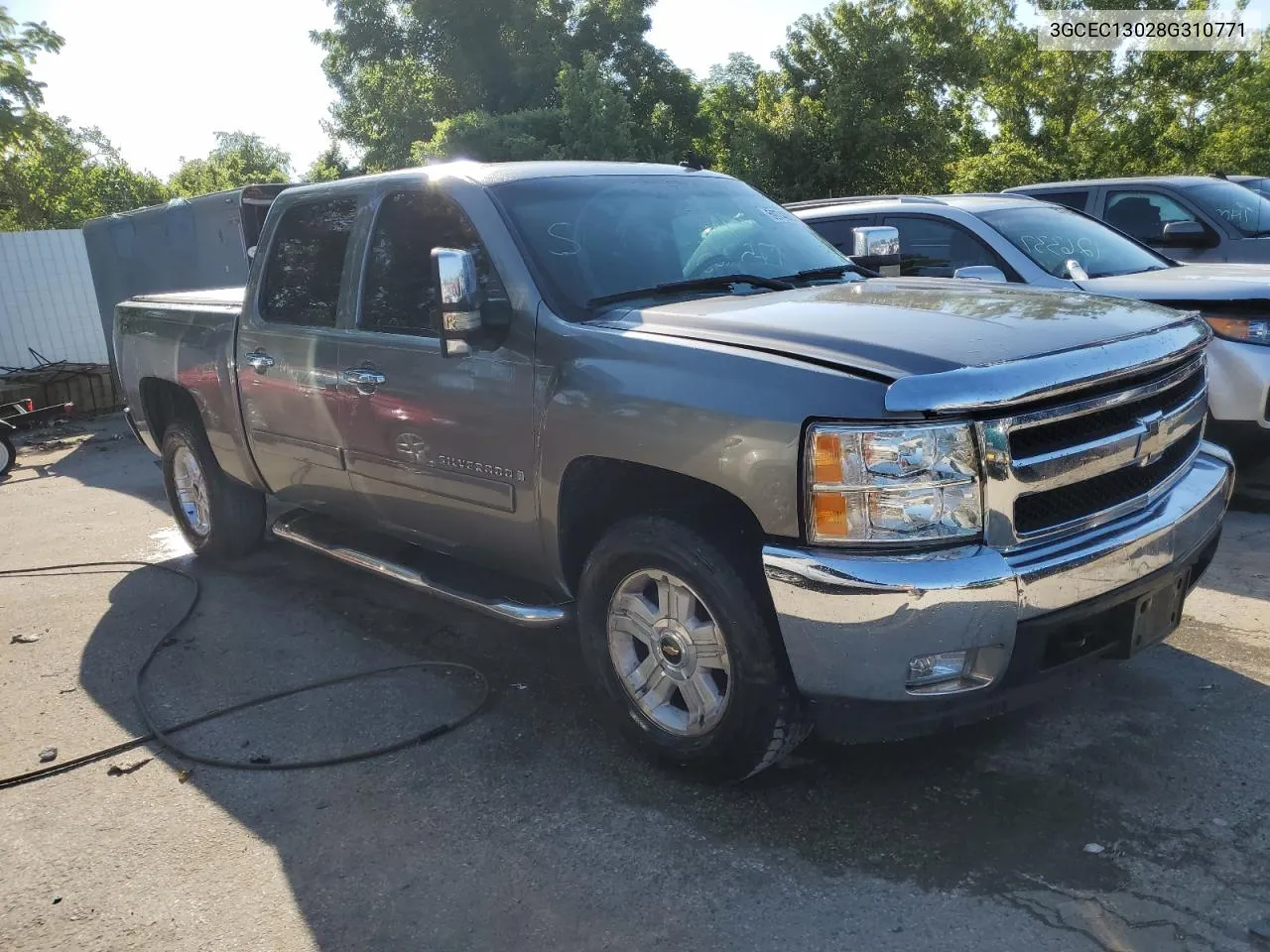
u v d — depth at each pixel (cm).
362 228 434
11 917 288
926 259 693
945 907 264
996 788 316
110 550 673
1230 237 816
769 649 295
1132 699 366
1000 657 273
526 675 430
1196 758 325
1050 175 2561
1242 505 596
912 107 2831
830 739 294
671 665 327
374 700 414
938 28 3084
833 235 752
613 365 324
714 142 3322
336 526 522
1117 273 650
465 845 309
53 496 889
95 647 493
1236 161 2520
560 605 377
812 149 2572
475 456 376
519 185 393
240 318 505
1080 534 288
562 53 3133
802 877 281
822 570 271
